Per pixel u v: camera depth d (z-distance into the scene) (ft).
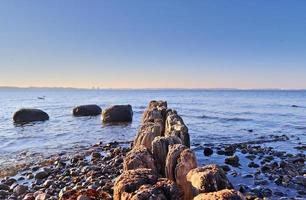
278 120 128.88
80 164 49.65
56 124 113.60
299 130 98.02
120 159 49.96
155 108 66.69
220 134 87.56
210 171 22.58
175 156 27.66
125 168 28.78
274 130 97.50
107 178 39.60
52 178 42.09
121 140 76.84
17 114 123.34
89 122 119.44
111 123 114.11
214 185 21.56
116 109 118.52
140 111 175.01
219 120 127.03
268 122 120.88
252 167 48.24
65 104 274.16
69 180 40.65
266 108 209.46
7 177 43.34
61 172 45.29
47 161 53.47
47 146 69.05
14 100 377.09
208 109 197.98
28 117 124.16
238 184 39.32
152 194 19.02
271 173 44.42
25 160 54.65
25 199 33.09
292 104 263.08
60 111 182.19
